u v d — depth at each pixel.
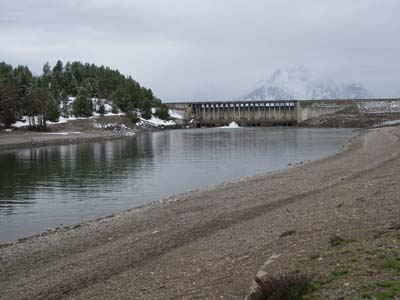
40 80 197.38
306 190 37.59
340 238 17.20
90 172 60.31
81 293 17.38
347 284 12.09
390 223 18.81
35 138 124.81
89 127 171.88
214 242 22.44
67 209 37.38
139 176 56.25
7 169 64.31
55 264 21.75
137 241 24.77
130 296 15.98
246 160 72.06
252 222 26.22
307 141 109.94
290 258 15.73
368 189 30.39
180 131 183.88
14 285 19.19
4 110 150.50
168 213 32.25
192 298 14.51
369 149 71.94
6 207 38.38
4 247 25.41
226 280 15.71
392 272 12.57
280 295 12.16
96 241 25.69
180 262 19.56
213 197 37.81
